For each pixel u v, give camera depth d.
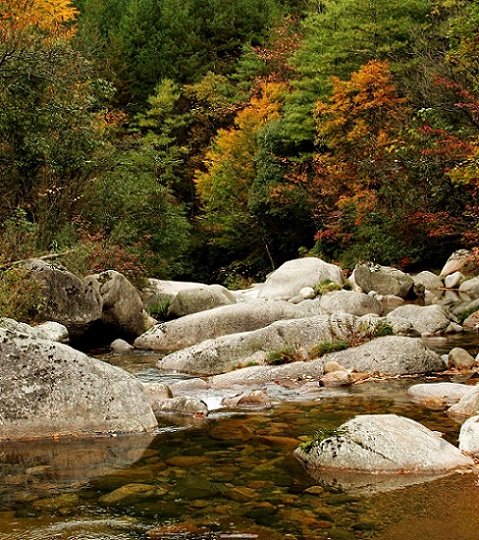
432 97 21.77
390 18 27.45
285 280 17.92
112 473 4.90
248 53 41.31
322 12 36.22
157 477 4.81
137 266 18.81
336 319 10.09
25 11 16.12
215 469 4.99
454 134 20.12
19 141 15.24
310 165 29.78
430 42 25.28
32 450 5.46
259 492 4.48
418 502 4.24
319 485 4.60
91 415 6.03
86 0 47.66
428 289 19.80
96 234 18.02
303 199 29.48
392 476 4.74
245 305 12.47
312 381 8.52
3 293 10.45
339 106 25.48
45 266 11.98
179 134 42.09
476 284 18.62
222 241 34.94
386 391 7.70
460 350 9.18
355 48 27.91
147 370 9.95
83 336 12.48
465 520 3.94
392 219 21.72
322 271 18.08
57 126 15.31
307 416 6.62
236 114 40.12
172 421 6.49
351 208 24.77
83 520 4.01
